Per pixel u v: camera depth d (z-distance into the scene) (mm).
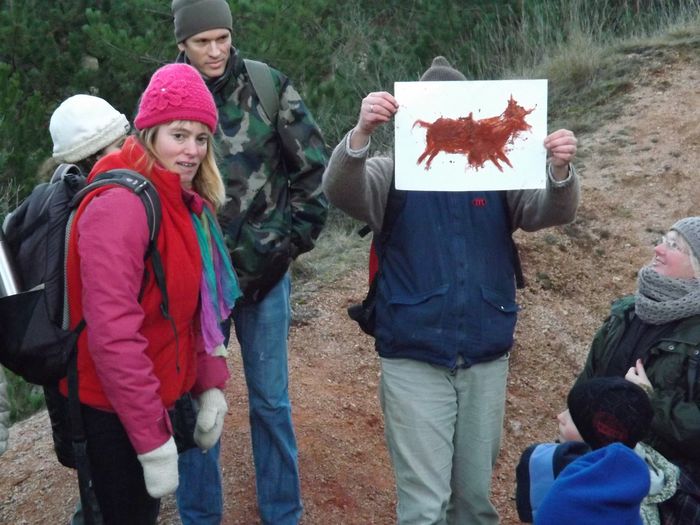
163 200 2512
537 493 2521
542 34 9445
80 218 2422
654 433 2674
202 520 3549
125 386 2367
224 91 3266
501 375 3238
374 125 2902
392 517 3980
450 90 2930
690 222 2766
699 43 8672
